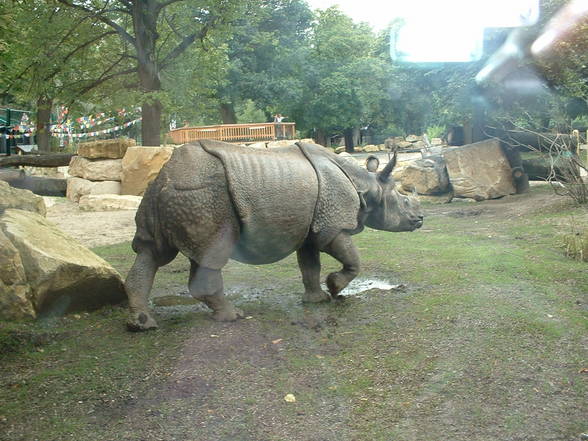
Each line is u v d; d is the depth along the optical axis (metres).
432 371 4.28
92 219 13.80
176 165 5.20
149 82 16.56
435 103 13.06
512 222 11.09
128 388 4.12
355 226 5.84
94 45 18.78
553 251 8.26
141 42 16.64
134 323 5.25
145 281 5.31
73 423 3.64
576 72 9.27
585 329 5.03
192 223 5.03
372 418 3.65
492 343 4.76
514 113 13.27
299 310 5.88
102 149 17.45
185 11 15.98
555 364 4.36
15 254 5.36
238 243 5.28
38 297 5.45
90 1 17.81
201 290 5.36
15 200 7.12
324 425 3.57
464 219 12.17
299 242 5.55
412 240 9.83
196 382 4.17
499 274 7.00
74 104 21.19
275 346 4.84
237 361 4.53
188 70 15.80
